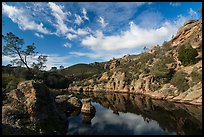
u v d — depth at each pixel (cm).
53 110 2553
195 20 9144
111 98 6241
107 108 4384
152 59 8662
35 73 6956
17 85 2570
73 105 4012
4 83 2919
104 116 3434
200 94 4262
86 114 3519
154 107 4222
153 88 6488
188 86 4922
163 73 6419
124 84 8544
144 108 4184
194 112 3381
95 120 3080
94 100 5838
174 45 9106
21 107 2178
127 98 6100
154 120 3025
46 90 2592
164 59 7456
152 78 6869
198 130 2306
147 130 2459
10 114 2033
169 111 3659
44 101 2445
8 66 5481
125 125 2756
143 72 7869
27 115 2145
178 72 6072
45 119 2289
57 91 8238
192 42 7388
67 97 4278
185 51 6362
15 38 5028
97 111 3994
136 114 3594
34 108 2220
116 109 4209
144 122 2927
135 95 6812
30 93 2342
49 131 2136
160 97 5462
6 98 2269
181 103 4500
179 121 2825
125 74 9019
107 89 9356
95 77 11694
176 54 7331
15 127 1856
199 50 6481
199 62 5841
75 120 3034
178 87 5234
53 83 9900
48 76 10000
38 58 6812
